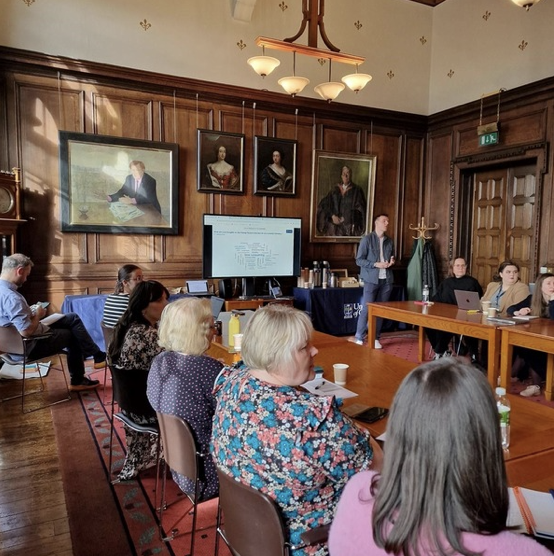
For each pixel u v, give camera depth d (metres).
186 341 1.81
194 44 5.47
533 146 5.48
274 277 5.86
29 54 4.66
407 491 0.69
